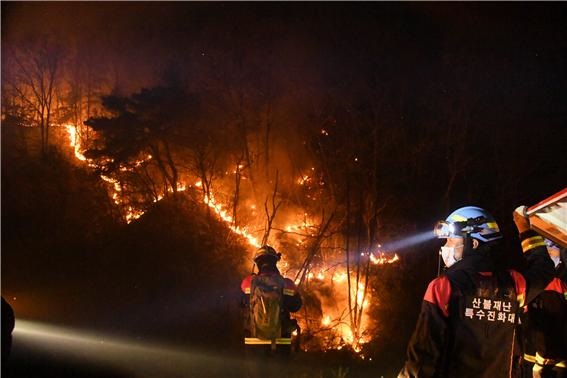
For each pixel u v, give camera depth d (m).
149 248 20.17
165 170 22.38
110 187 22.06
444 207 21.03
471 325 3.70
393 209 21.55
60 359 11.92
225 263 20.78
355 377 15.85
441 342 3.65
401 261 21.11
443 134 21.83
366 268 20.94
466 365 3.69
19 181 22.16
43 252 19.81
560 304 4.93
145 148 22.59
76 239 20.59
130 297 18.27
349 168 21.53
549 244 5.26
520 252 20.39
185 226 21.38
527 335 5.15
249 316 7.34
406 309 20.41
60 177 22.73
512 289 3.81
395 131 21.78
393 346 19.22
